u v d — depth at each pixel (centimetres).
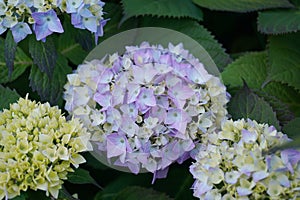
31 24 96
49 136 87
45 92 100
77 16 95
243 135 87
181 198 107
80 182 92
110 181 111
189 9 110
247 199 84
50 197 87
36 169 85
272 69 106
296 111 109
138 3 108
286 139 88
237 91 99
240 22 122
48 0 94
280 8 110
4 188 84
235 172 85
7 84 107
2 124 90
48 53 96
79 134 89
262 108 97
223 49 109
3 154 86
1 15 94
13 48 95
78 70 100
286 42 108
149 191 103
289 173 84
